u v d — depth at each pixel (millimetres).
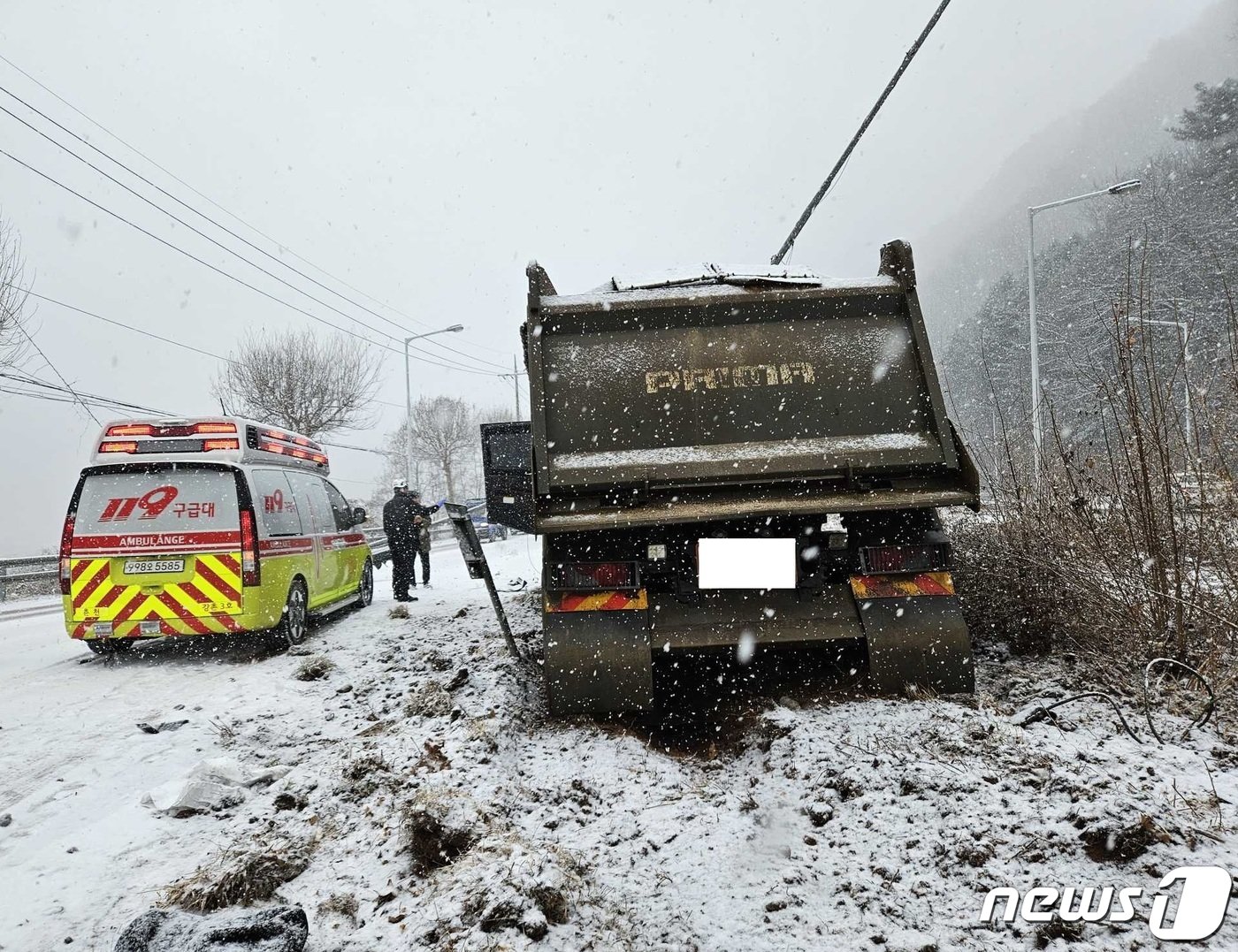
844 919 2643
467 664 6496
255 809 4055
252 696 6410
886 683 4504
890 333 4918
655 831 3381
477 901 2740
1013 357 41688
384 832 3508
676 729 4879
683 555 4770
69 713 6000
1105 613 5230
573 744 4438
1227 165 37156
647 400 4848
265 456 8617
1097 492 5578
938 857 2900
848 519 4766
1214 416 5000
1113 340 5238
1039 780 3322
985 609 5828
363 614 10617
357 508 11125
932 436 4766
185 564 7652
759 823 3363
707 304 4922
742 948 2561
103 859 3494
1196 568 4945
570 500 4711
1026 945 2426
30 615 13812
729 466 4688
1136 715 4203
